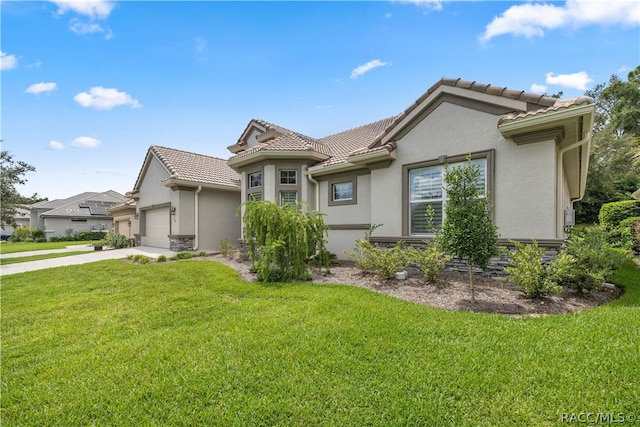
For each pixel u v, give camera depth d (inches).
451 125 361.4
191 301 280.1
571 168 506.6
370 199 479.8
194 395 134.0
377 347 170.7
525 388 130.3
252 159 564.1
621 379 134.3
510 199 318.7
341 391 133.3
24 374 157.1
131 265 495.2
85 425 118.6
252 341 183.2
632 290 284.5
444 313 222.4
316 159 554.6
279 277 350.6
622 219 722.2
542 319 205.6
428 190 387.2
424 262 312.5
